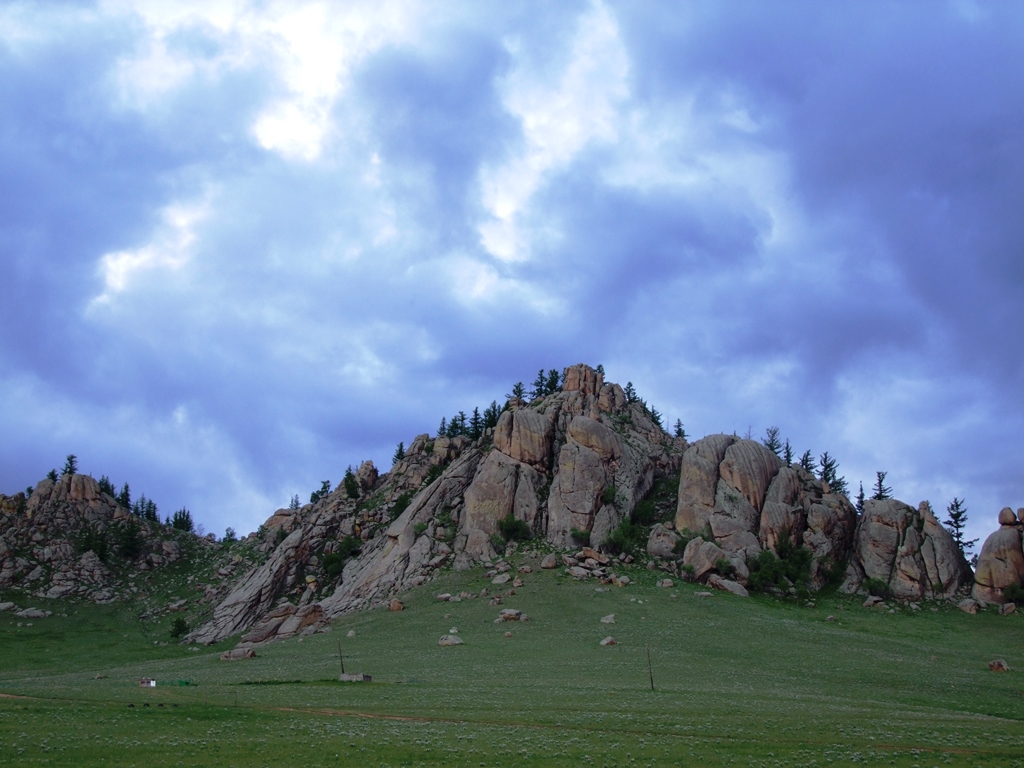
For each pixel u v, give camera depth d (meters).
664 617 120.62
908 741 55.69
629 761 49.56
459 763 48.81
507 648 106.44
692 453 167.00
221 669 103.31
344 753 50.47
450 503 169.00
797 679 87.44
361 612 141.00
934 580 143.88
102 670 115.19
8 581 179.00
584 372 199.50
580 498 159.88
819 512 156.38
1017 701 78.69
